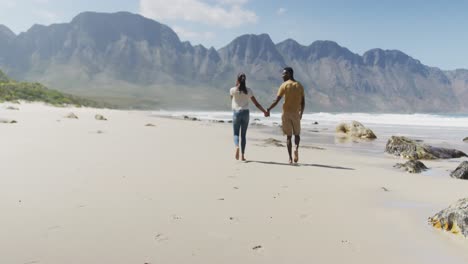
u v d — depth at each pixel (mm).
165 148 10203
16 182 5172
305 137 18078
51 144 9797
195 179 5910
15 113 27891
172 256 2945
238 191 5215
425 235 3650
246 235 3486
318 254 3107
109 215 3889
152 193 4891
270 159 8828
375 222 4031
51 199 4391
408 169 8188
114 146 10070
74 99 77812
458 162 10328
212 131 18828
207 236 3414
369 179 6574
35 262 2738
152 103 191500
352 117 44781
